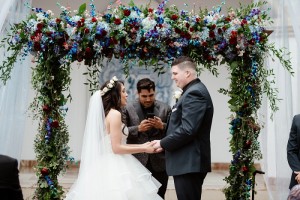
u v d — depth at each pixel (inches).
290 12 165.5
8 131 172.6
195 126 120.5
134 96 316.8
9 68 145.7
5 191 84.3
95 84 145.4
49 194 142.5
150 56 142.1
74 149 318.0
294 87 184.4
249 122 143.6
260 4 144.9
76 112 318.7
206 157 128.0
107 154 130.3
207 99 124.4
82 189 126.3
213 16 139.6
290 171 173.5
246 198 143.9
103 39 136.6
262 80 145.9
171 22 137.3
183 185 126.5
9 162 86.0
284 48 160.9
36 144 144.9
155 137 152.6
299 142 138.1
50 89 142.6
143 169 133.6
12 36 142.4
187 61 128.0
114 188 125.1
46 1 291.4
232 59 142.8
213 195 235.3
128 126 153.5
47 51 140.4
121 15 137.3
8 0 164.9
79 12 140.1
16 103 173.9
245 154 143.8
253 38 137.5
